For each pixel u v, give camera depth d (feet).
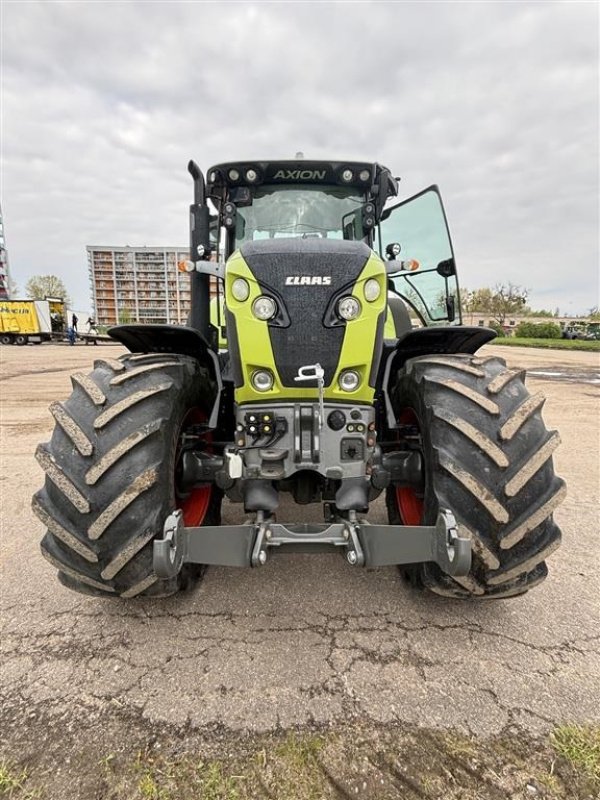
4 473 14.97
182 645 6.98
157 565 5.64
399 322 13.15
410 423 8.78
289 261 6.86
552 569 9.10
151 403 6.68
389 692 6.11
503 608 7.84
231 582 8.61
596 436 19.54
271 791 4.88
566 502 12.51
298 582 8.62
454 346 9.33
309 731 5.56
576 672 6.44
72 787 4.93
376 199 11.43
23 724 5.67
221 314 11.23
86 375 7.08
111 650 6.88
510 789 4.88
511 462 6.28
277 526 6.75
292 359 6.82
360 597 8.14
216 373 8.50
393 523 9.53
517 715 5.75
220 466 8.07
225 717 5.74
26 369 46.91
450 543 5.88
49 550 6.60
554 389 32.50
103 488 6.15
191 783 4.96
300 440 6.93
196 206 10.11
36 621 7.55
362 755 5.25
